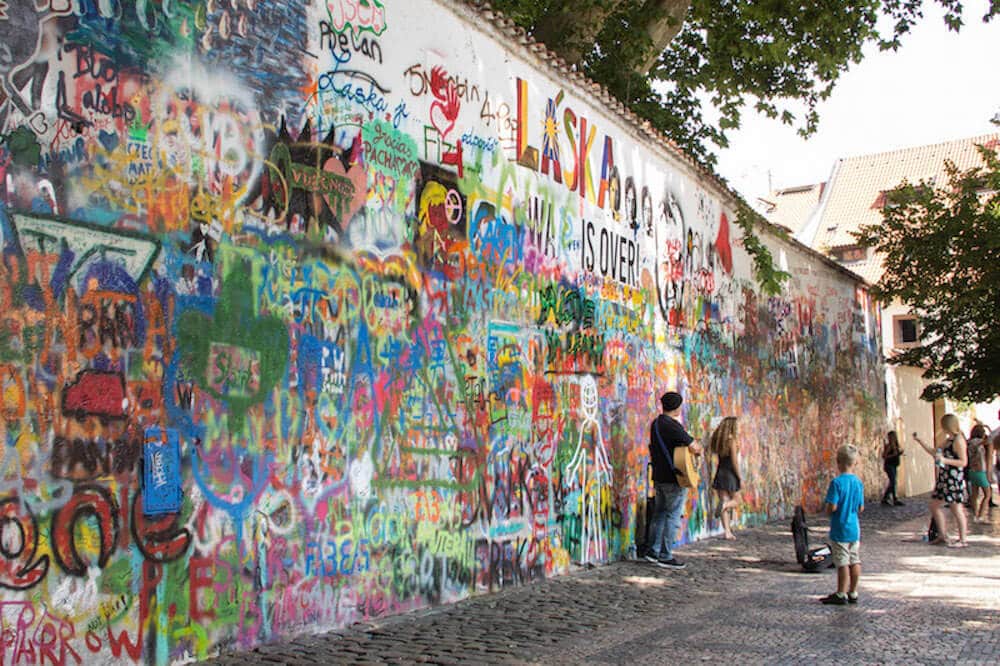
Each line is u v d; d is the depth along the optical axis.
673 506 11.72
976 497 19.42
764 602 9.01
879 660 6.47
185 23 6.25
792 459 20.55
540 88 10.92
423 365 8.49
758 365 18.81
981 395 24.30
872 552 13.58
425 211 8.65
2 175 5.04
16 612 4.97
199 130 6.30
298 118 7.18
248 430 6.55
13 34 5.14
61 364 5.29
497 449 9.62
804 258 22.59
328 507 7.25
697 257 15.94
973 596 9.38
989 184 24.09
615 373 12.60
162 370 5.91
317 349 7.23
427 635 7.14
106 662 5.43
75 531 5.30
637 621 7.94
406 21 8.52
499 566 9.55
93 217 5.53
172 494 5.91
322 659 6.22
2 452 4.96
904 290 24.67
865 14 17.23
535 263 10.61
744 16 16.73
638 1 17.09
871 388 28.19
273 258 6.86
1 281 5.01
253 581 6.52
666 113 18.91
